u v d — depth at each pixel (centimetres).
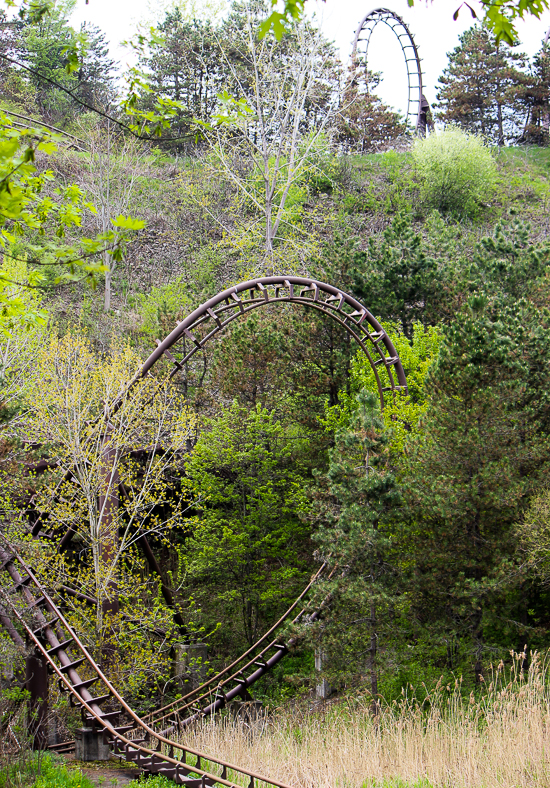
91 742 1341
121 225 595
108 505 1761
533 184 5091
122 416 1770
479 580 1639
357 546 1512
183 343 2506
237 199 4019
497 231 2512
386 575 1588
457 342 1669
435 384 1689
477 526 1642
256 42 3328
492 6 596
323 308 2142
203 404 2483
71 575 1772
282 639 1869
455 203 4547
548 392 1770
